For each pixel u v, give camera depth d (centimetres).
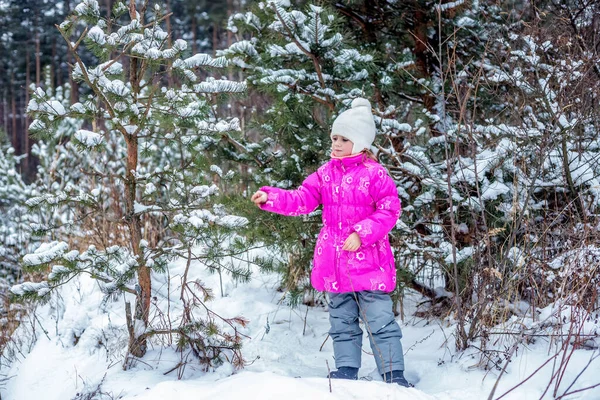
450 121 404
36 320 408
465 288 307
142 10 288
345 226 270
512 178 342
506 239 307
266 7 370
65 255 275
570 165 346
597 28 356
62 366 335
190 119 290
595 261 285
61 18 2516
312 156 371
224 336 301
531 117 330
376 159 284
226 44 1759
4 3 2494
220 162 393
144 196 310
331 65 358
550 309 289
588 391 232
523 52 346
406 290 400
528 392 235
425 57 448
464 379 258
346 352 264
